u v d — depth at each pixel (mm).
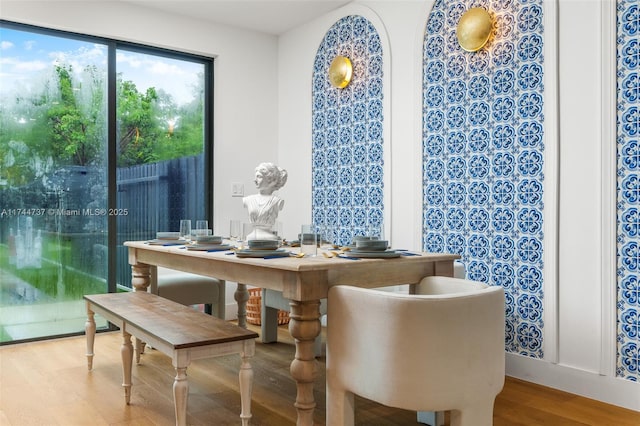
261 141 4980
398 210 3844
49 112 3941
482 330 1840
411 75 3732
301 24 4762
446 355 1762
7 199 3775
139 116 4395
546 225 2906
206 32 4613
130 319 2447
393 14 3877
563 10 2842
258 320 4414
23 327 3836
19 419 2381
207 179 4781
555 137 2857
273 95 5066
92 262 4145
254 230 2939
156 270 3496
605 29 2650
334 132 4445
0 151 3746
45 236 3930
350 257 2266
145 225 4418
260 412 2488
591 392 2719
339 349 1974
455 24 3420
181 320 2428
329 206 4500
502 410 2545
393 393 1778
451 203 3457
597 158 2695
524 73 3020
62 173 4004
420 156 3652
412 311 1755
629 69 2578
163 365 3258
